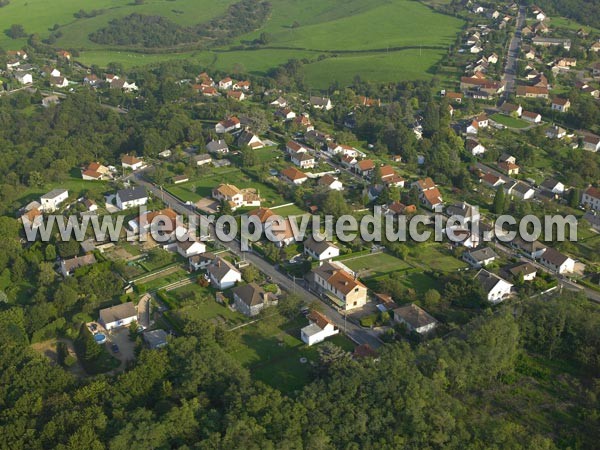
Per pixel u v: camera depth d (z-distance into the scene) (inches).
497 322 5290.4
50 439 4079.7
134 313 5920.3
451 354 4948.3
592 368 5265.8
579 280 6845.5
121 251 7273.6
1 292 6269.7
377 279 6683.1
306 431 4212.6
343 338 5708.7
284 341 5634.8
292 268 6870.1
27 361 4948.3
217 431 4143.7
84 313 6063.0
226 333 5482.3
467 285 6348.4
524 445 4333.2
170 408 4338.1
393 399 4448.8
